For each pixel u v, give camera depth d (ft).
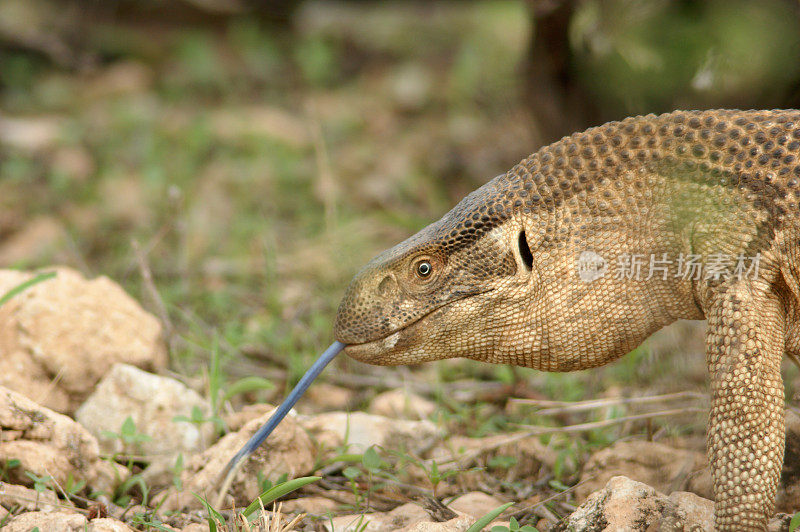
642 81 30.71
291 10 74.64
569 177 17.89
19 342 23.56
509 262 18.07
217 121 57.82
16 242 42.50
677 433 23.18
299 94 65.87
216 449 21.07
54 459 19.67
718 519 16.58
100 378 23.91
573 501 20.76
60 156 52.80
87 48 68.74
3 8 66.69
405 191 47.91
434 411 26.63
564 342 18.40
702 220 17.39
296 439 21.16
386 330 18.47
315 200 46.50
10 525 17.49
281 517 19.11
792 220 17.01
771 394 16.61
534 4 35.12
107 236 42.39
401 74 68.39
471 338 18.61
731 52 26.99
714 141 17.40
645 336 18.72
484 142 54.08
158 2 70.49
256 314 34.55
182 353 29.58
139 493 21.21
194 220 43.57
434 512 19.51
